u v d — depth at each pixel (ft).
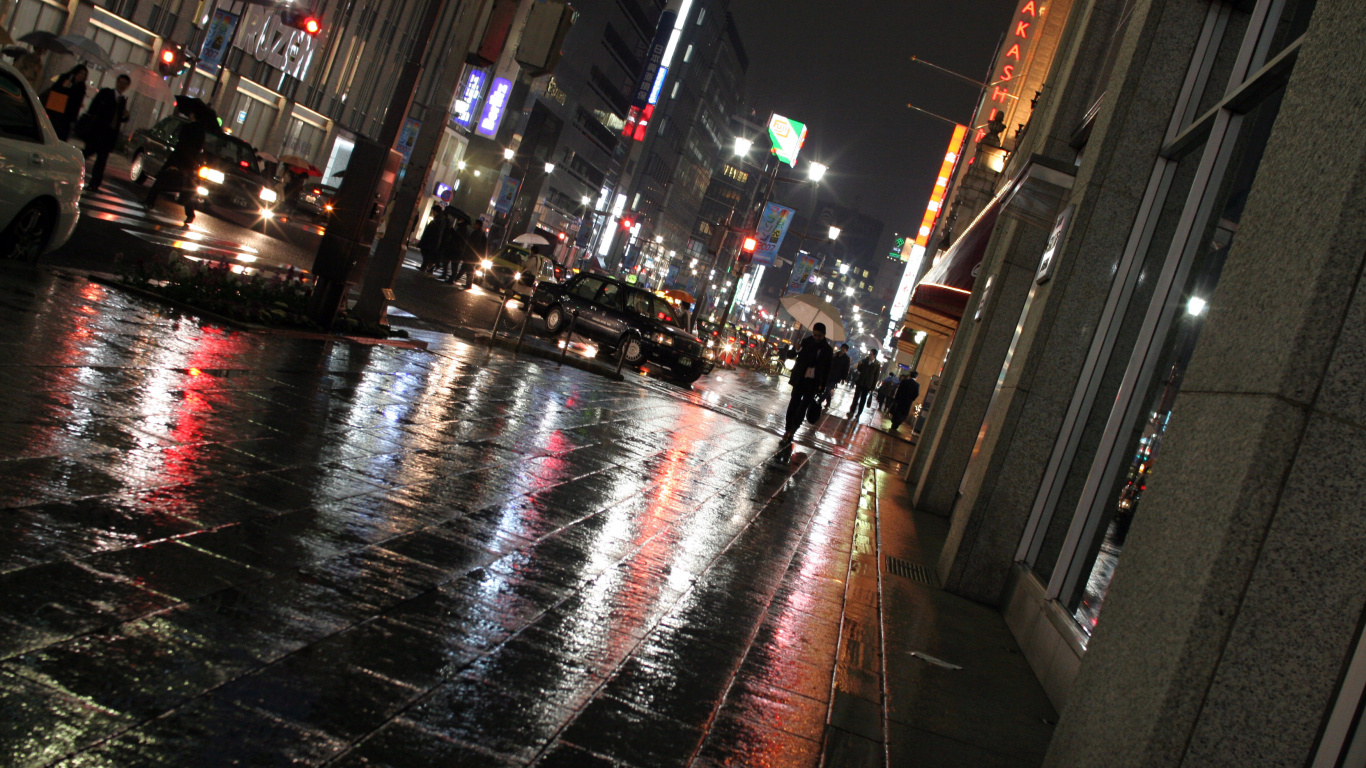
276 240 72.95
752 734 11.79
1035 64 124.36
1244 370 9.66
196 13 135.03
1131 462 18.89
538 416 33.35
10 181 28.76
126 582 11.14
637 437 36.09
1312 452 8.87
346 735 9.14
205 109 79.41
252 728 8.81
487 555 16.28
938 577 25.75
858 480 46.01
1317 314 8.87
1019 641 20.49
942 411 52.49
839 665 15.53
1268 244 10.05
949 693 15.47
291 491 16.49
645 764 10.19
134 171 84.74
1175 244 20.48
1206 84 23.35
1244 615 8.93
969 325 53.31
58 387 18.35
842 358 98.43
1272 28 19.74
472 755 9.40
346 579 13.26
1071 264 23.68
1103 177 23.59
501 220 241.76
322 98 171.12
